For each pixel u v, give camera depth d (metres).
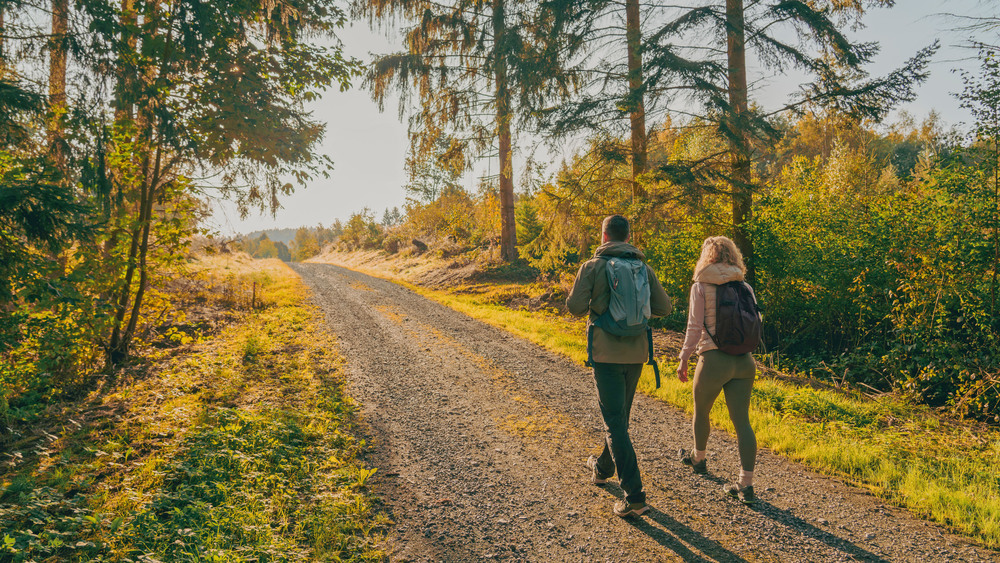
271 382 6.04
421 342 8.71
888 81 7.48
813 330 9.30
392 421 4.84
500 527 2.97
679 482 3.55
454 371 6.82
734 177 8.51
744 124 7.69
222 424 4.39
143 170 6.65
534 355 7.86
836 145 17.27
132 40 6.08
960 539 2.83
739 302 3.12
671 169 8.22
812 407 5.41
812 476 3.68
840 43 7.90
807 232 8.89
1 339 4.45
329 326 10.01
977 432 5.18
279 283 17.92
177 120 6.31
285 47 7.34
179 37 6.14
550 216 10.98
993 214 6.30
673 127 8.99
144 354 7.28
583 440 4.41
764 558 2.64
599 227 10.51
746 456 3.19
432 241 29.52
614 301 2.96
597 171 9.86
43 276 4.58
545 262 11.98
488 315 11.92
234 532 2.73
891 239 7.48
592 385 6.23
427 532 2.91
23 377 5.16
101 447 3.96
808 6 8.34
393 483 3.53
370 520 3.02
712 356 3.18
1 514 2.73
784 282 8.98
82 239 4.57
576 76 10.56
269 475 3.44
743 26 8.13
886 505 3.24
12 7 4.91
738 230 8.95
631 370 3.06
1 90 4.39
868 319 8.57
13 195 3.99
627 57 9.29
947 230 6.82
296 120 7.36
